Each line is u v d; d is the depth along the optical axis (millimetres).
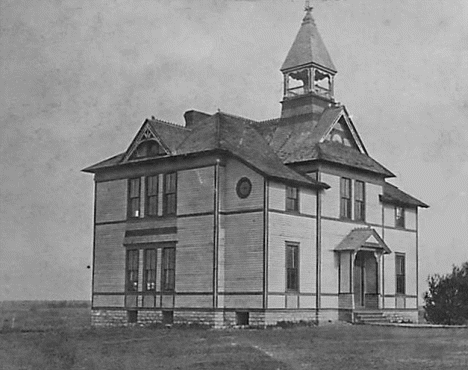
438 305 41250
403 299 44438
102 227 41812
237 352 24172
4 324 34812
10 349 24828
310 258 38406
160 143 39438
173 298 38312
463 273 41906
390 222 44344
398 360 22141
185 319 37594
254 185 36625
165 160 39469
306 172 39844
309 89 43781
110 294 40906
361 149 43750
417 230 46438
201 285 37219
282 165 39281
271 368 20406
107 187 41969
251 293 36125
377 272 41312
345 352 24125
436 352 24062
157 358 22625
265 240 35906
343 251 39688
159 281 39031
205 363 21391
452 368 20422
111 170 41812
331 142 41750
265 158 38875
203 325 36781
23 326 34438
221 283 37000
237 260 36781
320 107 43969
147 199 40281
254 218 36438
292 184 37812
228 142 38406
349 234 40750
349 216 41219
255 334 31484
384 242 41906
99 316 40969
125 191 41188
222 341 28172
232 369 20188
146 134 40344
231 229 37219
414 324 39094
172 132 40562
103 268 41438
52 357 23031
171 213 39094
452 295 41094
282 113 44719
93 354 23562
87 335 31125
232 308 36750
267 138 43406
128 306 40094
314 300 38281
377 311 40969
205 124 40938
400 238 44938
